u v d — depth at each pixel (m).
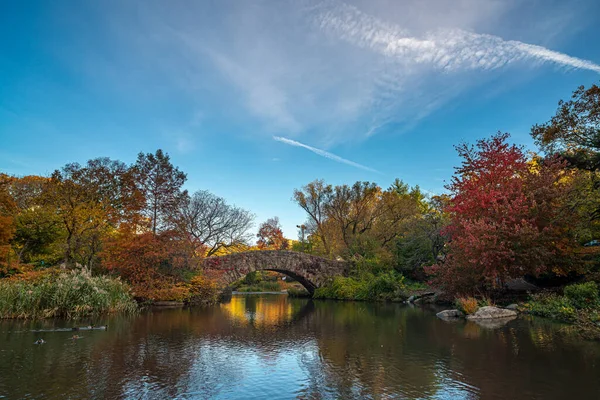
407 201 40.62
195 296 27.75
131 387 8.05
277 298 37.62
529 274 23.31
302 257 35.12
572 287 17.16
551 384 8.12
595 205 19.47
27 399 7.25
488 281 21.22
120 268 24.08
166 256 25.38
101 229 25.19
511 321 16.67
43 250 26.41
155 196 27.17
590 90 18.34
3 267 21.53
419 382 8.40
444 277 22.52
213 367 9.75
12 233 22.86
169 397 7.46
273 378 8.80
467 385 8.15
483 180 21.75
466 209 21.31
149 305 25.55
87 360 10.27
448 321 17.77
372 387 8.12
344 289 33.84
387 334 14.60
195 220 39.00
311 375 9.03
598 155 20.08
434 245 34.12
